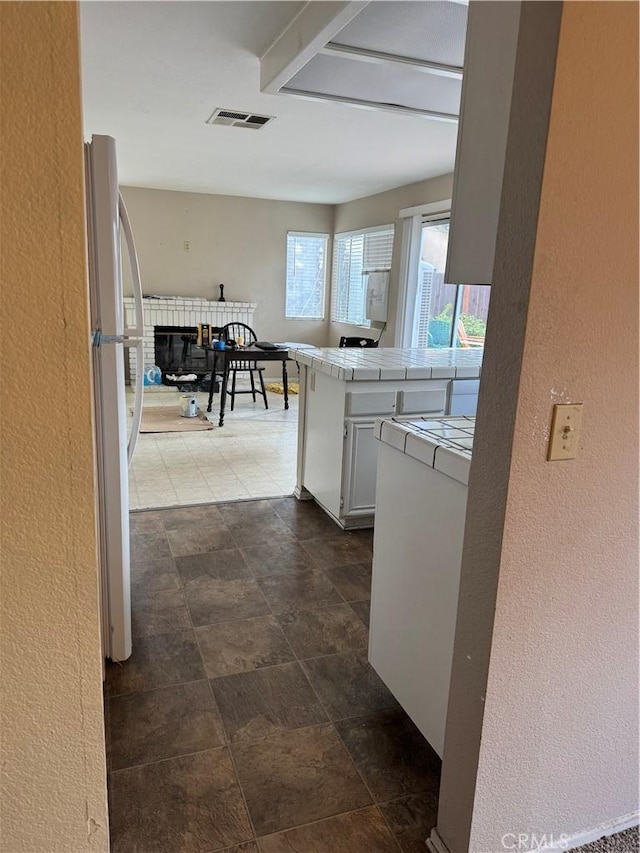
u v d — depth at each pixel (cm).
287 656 211
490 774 125
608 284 104
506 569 113
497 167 110
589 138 96
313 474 347
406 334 638
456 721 130
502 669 119
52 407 85
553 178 95
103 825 105
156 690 192
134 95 349
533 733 127
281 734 175
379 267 685
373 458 312
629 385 112
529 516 112
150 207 708
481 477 116
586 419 110
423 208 590
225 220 742
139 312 204
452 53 235
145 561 281
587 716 132
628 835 145
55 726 97
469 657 124
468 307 570
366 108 306
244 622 232
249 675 200
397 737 175
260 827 144
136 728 175
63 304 82
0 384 82
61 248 80
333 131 416
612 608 126
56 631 93
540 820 135
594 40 92
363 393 302
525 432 106
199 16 248
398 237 634
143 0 234
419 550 159
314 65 252
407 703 170
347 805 151
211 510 346
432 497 151
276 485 392
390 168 537
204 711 183
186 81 325
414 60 244
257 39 269
